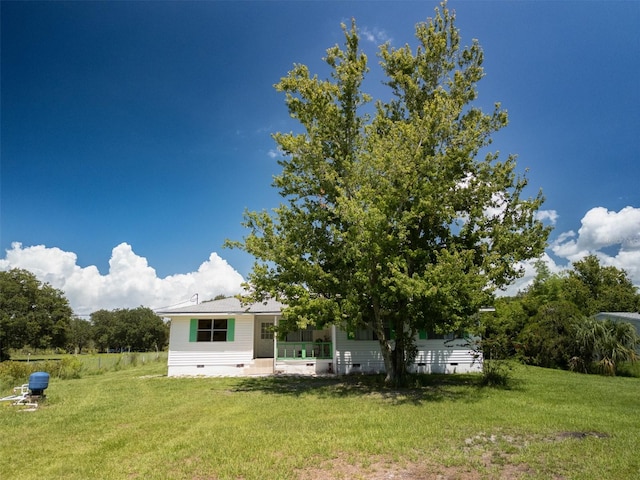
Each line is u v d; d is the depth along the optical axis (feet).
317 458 23.84
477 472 21.40
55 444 27.86
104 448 26.63
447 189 50.85
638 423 31.37
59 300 197.26
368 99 55.16
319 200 56.85
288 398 45.83
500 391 48.34
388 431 29.43
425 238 56.49
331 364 74.28
